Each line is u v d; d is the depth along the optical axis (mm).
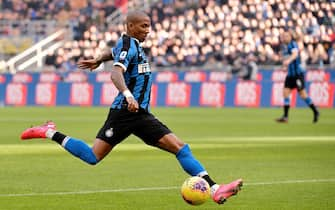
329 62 115188
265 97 107125
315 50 116188
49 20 141750
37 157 43844
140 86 25891
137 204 27594
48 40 133875
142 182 33438
